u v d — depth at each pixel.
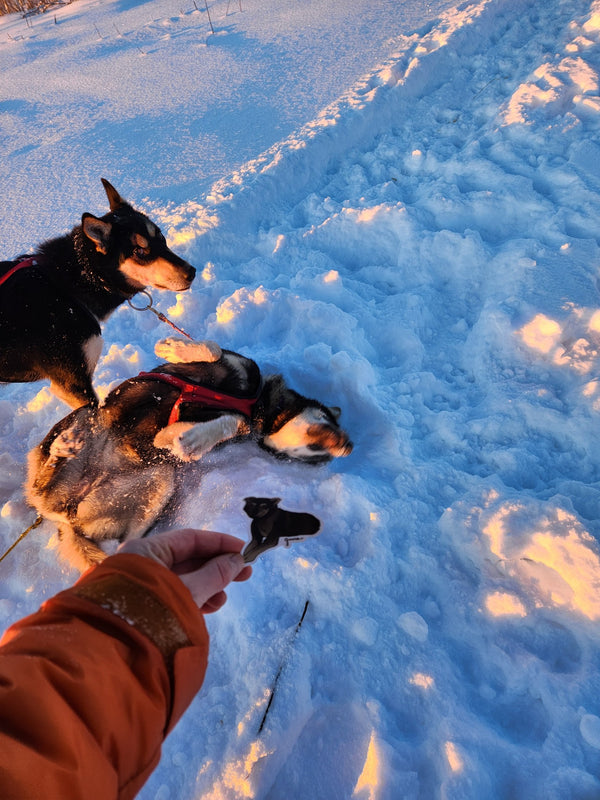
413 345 1.28
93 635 0.26
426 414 1.14
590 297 1.22
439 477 1.02
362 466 1.08
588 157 1.51
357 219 1.55
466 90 2.09
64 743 0.23
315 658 0.83
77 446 1.00
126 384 1.08
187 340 1.12
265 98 2.36
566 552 0.82
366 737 0.76
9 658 0.25
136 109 2.48
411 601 0.89
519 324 1.21
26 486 1.05
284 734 0.77
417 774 0.72
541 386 1.11
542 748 0.72
